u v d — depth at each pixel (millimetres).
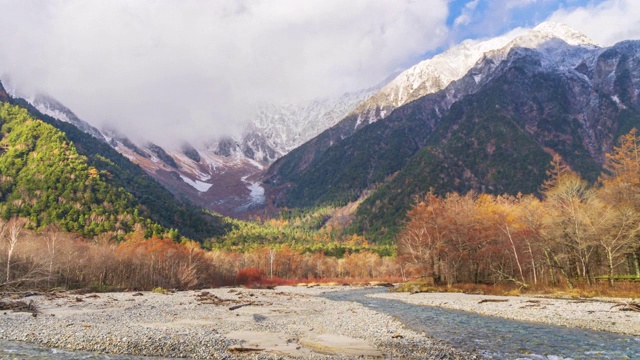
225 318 37000
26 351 21828
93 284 85500
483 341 25609
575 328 30797
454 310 44969
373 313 42031
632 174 63375
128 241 130375
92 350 22406
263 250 175000
